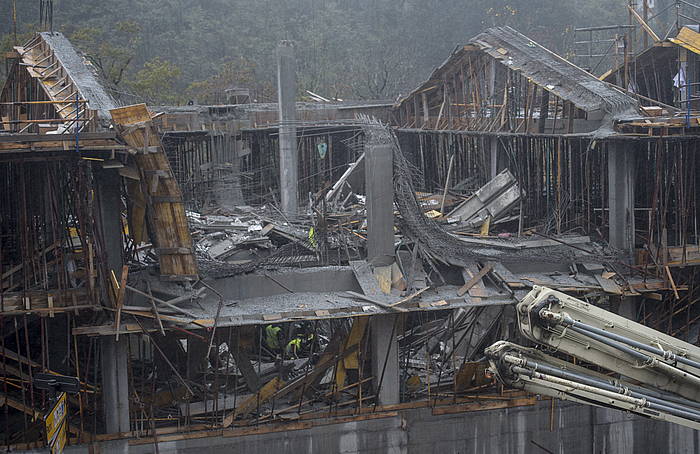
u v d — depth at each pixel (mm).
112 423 44344
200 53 144125
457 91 81125
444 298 47438
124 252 46812
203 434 45156
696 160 56969
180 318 43469
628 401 34219
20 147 39406
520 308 34094
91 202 42906
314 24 158250
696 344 54031
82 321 46094
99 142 40188
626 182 53688
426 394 50500
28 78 60812
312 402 48812
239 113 88000
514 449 49688
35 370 45062
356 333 47406
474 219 60719
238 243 54156
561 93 58781
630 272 52469
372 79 139750
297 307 45781
